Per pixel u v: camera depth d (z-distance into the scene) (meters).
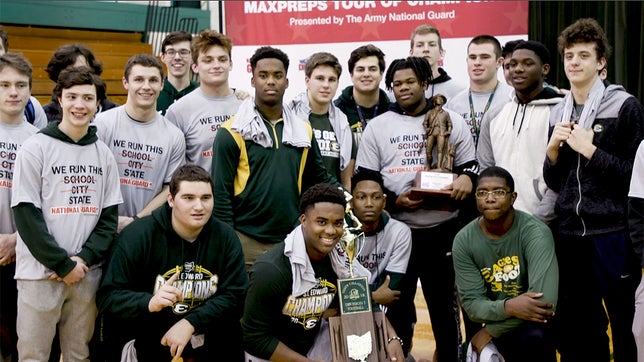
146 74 3.69
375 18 5.59
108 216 3.45
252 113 3.64
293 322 3.30
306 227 3.21
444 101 3.93
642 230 3.26
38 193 3.32
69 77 3.35
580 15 6.04
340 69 4.10
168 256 3.32
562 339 3.66
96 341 3.50
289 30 5.68
